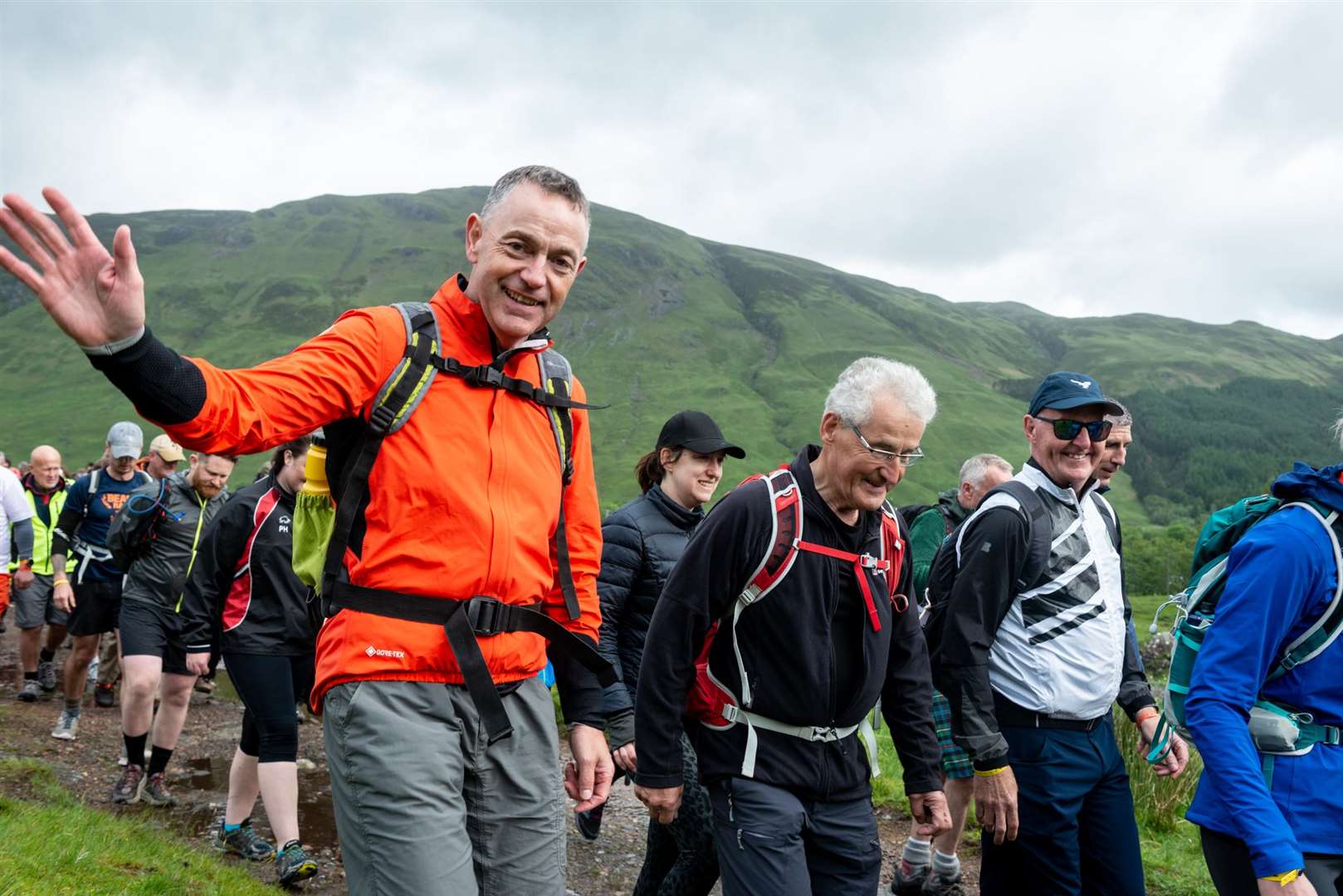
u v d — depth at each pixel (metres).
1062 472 4.08
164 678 6.53
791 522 3.21
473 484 2.45
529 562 2.55
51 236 1.89
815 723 3.24
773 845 3.13
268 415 2.18
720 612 3.25
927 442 177.62
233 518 5.45
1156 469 197.88
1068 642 3.94
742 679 3.22
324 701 2.46
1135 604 30.28
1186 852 6.53
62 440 171.50
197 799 6.82
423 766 2.33
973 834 6.60
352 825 2.35
